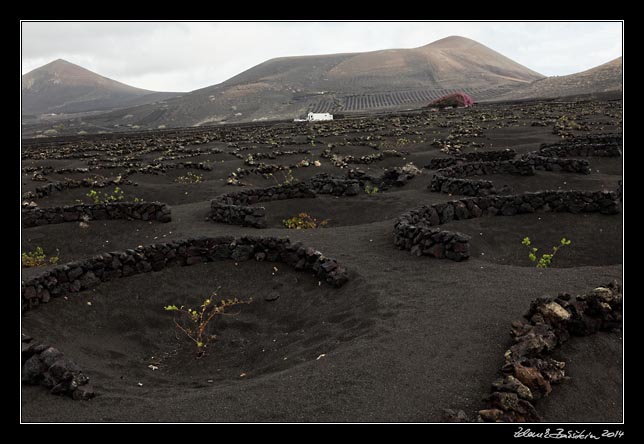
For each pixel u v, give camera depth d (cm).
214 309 859
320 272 905
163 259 989
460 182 1562
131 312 843
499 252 1080
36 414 497
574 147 2088
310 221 1475
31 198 1833
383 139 3353
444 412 462
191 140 3941
